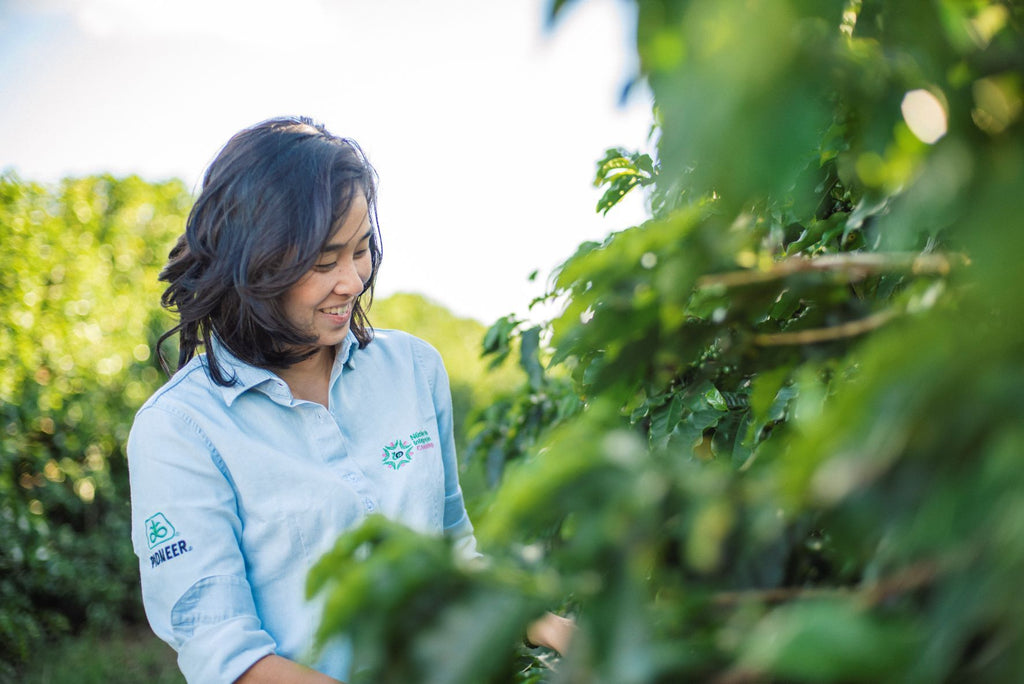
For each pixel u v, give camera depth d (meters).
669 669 0.43
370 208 1.54
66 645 5.05
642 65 0.44
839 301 0.67
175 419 1.42
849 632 0.37
